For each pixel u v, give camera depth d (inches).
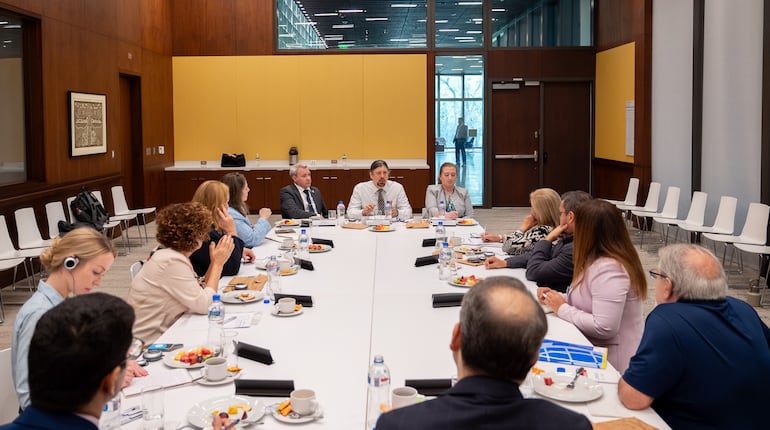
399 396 86.7
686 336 94.3
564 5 511.5
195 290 140.8
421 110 508.7
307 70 504.1
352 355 116.6
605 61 493.0
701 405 94.3
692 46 373.1
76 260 100.7
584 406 95.8
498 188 524.7
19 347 97.0
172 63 502.6
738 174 331.0
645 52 427.2
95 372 58.1
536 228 195.0
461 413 62.1
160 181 479.8
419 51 508.1
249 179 492.7
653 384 93.7
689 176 381.7
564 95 516.7
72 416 58.3
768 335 101.1
